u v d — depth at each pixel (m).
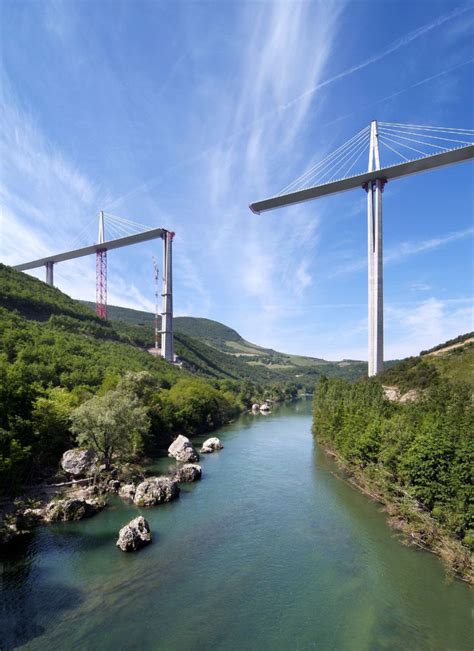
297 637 22.61
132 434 58.72
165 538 35.28
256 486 51.25
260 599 26.30
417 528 35.59
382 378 90.12
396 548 33.78
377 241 106.75
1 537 33.47
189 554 32.38
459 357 80.38
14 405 49.03
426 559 31.95
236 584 28.03
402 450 41.47
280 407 182.50
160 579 28.50
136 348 163.38
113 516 40.00
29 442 47.72
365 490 48.75
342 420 65.12
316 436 82.50
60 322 137.62
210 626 23.47
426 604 25.91
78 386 75.88
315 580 28.72
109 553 32.16
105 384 79.69
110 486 47.59
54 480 47.75
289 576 29.19
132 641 22.05
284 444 81.56
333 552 33.03
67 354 95.50
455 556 30.45
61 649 21.34
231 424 115.19
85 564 30.34
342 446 58.66
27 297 139.12
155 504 43.59
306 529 37.66
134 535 33.22
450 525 32.25
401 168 104.56
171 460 64.88
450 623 23.97
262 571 29.84
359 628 23.47
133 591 26.94
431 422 40.84
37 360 82.75
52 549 32.62
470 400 47.75
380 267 105.88
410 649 21.69
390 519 39.53
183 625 23.52
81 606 25.11
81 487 46.78
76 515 38.84
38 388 62.09
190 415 93.38
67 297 173.38
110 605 25.28
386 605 25.81
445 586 28.03
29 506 40.25
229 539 35.31
